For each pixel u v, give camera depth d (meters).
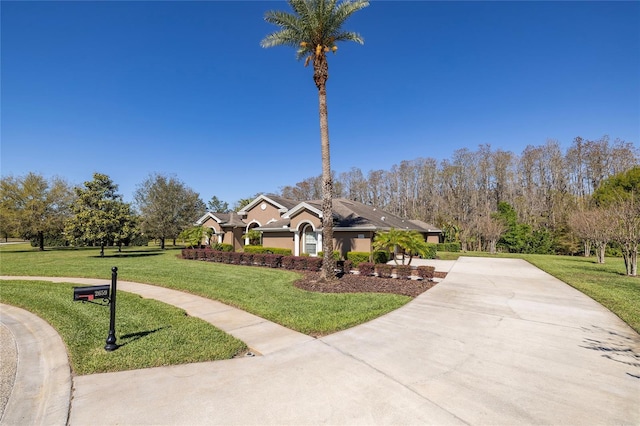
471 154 50.75
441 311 8.14
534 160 47.03
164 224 35.91
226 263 19.48
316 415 3.50
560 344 5.79
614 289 10.95
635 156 39.75
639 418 3.49
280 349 5.52
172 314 7.64
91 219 23.14
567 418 3.49
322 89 12.20
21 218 31.89
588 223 20.31
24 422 3.41
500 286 11.77
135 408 3.66
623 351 5.47
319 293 10.33
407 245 13.38
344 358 5.11
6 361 5.07
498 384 4.25
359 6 11.72
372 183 62.34
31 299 9.11
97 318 7.29
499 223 32.47
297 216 21.19
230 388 4.11
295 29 12.20
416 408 3.65
